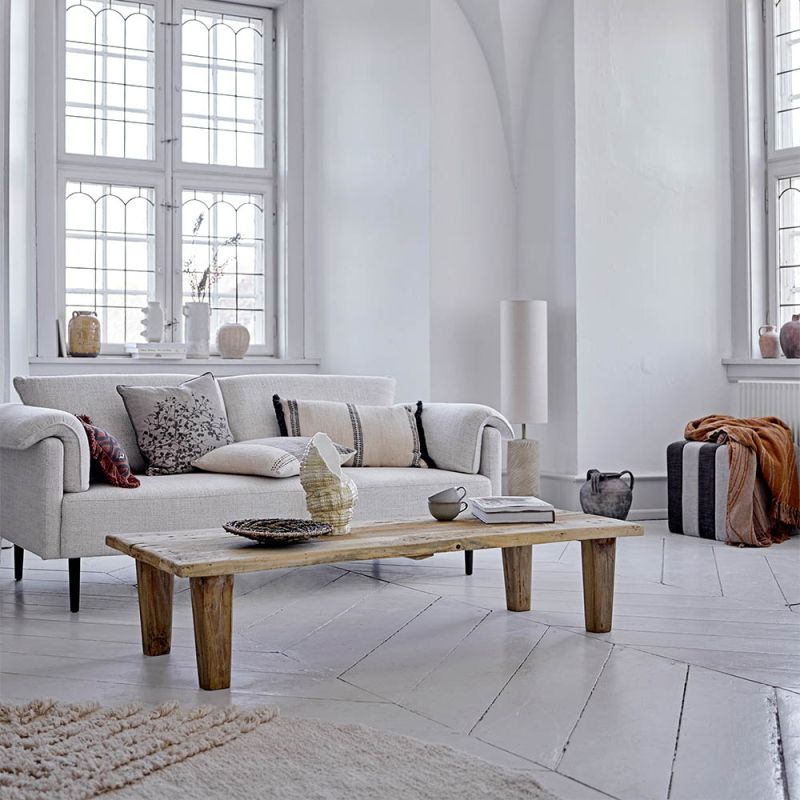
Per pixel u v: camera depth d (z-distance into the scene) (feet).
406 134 18.61
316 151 21.31
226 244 21.26
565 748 7.03
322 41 20.99
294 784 6.30
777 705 7.91
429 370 18.07
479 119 18.70
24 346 17.92
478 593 12.10
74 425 11.38
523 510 10.05
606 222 18.13
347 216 20.26
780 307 19.10
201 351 20.07
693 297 18.85
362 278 19.85
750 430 16.02
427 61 18.10
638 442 18.42
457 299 18.39
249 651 9.54
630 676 8.68
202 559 8.23
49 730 7.23
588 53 17.99
